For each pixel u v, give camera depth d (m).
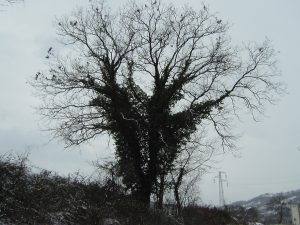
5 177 16.91
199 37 31.88
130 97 31.22
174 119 30.92
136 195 29.53
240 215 55.09
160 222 25.62
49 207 17.88
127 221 22.25
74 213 18.84
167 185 34.31
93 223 19.22
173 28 31.97
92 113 30.55
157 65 31.42
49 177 20.55
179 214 31.75
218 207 45.22
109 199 23.33
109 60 30.88
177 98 31.59
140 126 30.64
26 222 15.59
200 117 31.39
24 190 17.20
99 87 30.19
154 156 30.77
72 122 30.31
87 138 30.50
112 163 30.14
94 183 23.34
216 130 31.89
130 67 31.23
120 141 31.33
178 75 31.30
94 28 31.30
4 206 15.39
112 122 31.02
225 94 31.28
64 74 30.22
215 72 31.30
